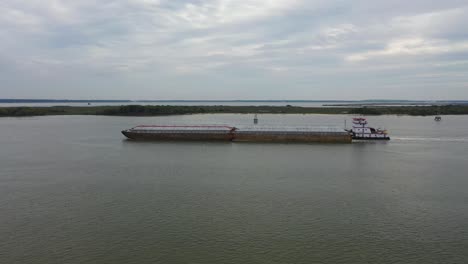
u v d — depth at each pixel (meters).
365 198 44.91
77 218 38.47
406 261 29.58
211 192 47.25
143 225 36.53
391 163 65.88
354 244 32.47
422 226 36.41
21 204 42.84
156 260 29.75
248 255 30.44
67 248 31.91
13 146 86.75
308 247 31.86
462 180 53.72
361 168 61.59
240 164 65.06
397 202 43.50
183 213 39.66
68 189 48.91
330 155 74.50
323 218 38.31
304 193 46.88
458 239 33.44
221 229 35.47
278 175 56.44
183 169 60.94
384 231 35.19
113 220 37.84
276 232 34.81
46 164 65.19
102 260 29.88
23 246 32.34
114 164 65.19
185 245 32.25
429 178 54.88
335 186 50.22
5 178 54.84
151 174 57.28
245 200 43.97
